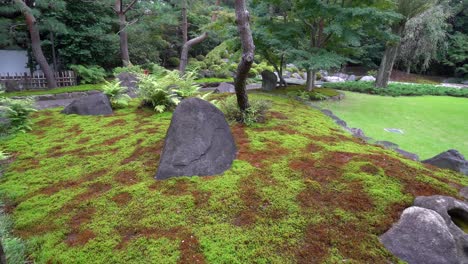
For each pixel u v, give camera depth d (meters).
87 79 11.05
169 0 13.47
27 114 5.49
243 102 4.85
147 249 2.10
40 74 11.09
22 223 2.50
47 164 3.68
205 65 14.72
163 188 2.88
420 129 6.16
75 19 11.12
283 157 3.54
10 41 10.14
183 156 3.18
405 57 17.78
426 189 2.77
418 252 2.03
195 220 2.41
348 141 4.33
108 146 4.15
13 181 3.29
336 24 7.30
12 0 9.21
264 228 2.30
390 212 2.43
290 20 9.13
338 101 8.95
